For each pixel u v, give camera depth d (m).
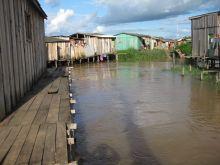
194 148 9.78
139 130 11.69
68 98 10.38
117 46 63.00
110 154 9.38
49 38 42.66
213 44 27.02
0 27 8.06
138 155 9.27
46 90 12.28
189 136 10.90
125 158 9.06
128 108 15.36
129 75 30.03
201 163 8.69
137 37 62.28
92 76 29.89
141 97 18.14
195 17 32.62
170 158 9.04
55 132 6.55
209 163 8.68
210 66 27.84
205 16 30.22
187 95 18.33
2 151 5.54
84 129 11.97
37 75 16.31
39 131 6.65
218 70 24.73
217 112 14.16
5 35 8.63
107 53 52.38
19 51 10.74
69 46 42.84
